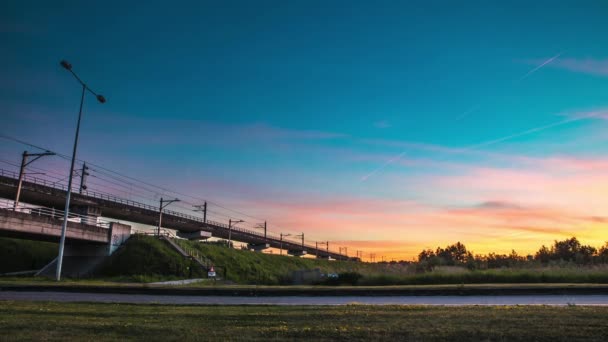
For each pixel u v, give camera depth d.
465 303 20.27
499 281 35.91
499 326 11.20
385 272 45.44
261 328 11.60
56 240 53.59
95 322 12.77
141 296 25.02
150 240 60.41
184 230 92.75
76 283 34.03
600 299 20.98
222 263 64.62
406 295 25.42
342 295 25.47
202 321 13.15
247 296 25.50
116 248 58.53
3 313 14.56
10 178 57.66
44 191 62.16
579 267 39.81
